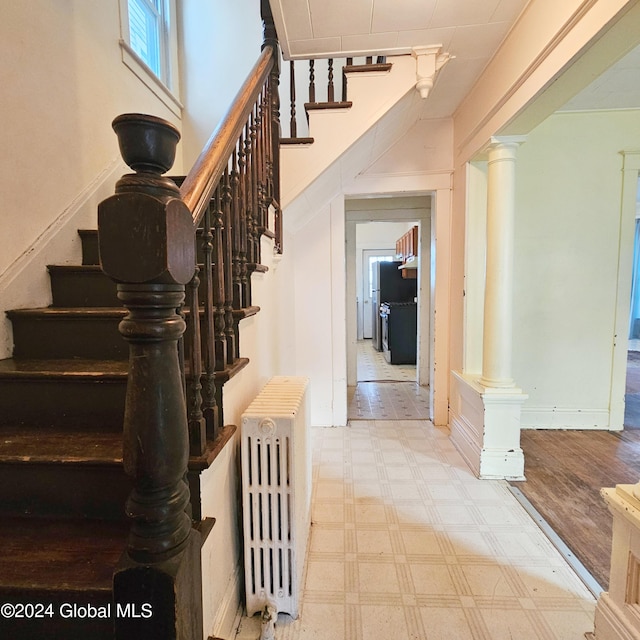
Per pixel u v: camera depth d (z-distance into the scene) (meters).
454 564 1.59
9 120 1.49
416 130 2.99
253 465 1.28
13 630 0.84
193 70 3.04
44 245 1.65
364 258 8.75
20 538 0.97
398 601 1.40
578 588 1.46
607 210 2.96
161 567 0.73
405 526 1.84
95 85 2.03
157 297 0.69
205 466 0.96
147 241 0.66
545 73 1.58
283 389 1.56
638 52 2.02
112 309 1.51
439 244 3.06
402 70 2.13
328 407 3.26
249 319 1.58
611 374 3.05
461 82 2.39
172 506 0.75
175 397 0.74
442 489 2.18
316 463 2.53
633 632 1.09
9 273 1.48
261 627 1.25
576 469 2.41
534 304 3.05
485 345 2.37
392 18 1.81
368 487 2.21
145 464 0.71
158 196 0.67
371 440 2.93
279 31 1.94
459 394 2.78
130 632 0.74
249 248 1.62
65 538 0.97
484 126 2.29
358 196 3.21
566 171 2.95
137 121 0.67
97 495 1.05
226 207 1.24
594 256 3.00
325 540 1.75
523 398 2.24
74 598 0.81
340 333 3.23
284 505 1.29
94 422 1.22
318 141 2.20
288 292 2.87
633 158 2.89
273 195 2.15
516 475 2.29
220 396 1.18
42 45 1.66
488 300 2.33
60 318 1.44
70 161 1.84
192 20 3.01
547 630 1.28
